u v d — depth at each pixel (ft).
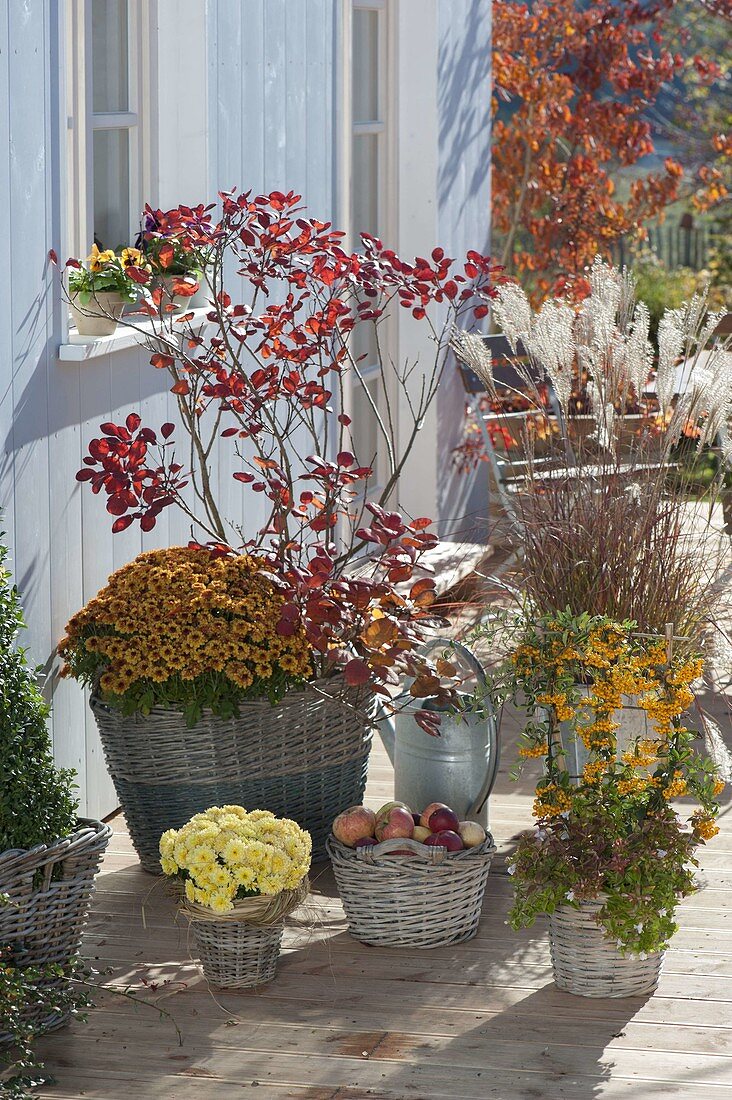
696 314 13.48
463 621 15.17
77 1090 9.21
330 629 11.88
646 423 13.47
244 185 16.24
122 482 12.18
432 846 11.09
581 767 12.58
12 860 9.40
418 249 22.71
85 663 12.07
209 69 15.11
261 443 16.89
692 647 12.23
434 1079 9.35
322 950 11.23
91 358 12.98
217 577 12.37
